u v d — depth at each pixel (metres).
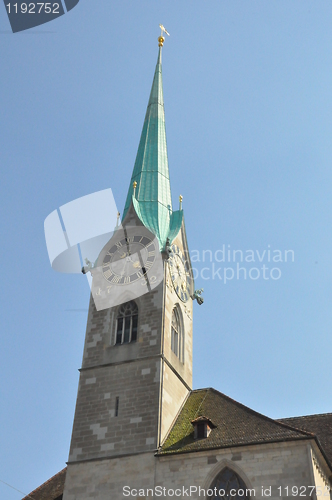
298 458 42.12
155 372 50.06
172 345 54.56
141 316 53.34
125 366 51.25
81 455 48.06
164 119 72.19
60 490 51.59
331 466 45.50
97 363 52.28
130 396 49.59
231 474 43.28
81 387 51.50
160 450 46.47
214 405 51.25
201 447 44.81
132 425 48.12
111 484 45.94
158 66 77.56
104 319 54.53
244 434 45.22
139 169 66.19
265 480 42.03
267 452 42.97
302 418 54.56
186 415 50.78
